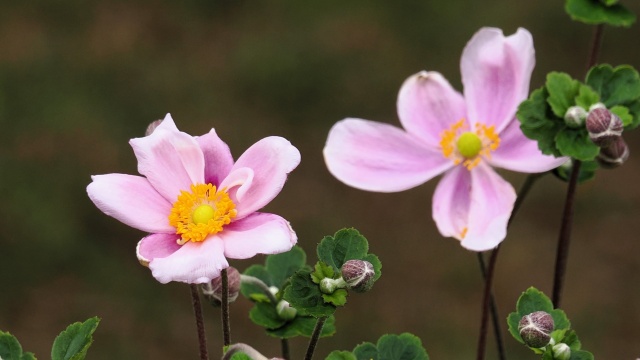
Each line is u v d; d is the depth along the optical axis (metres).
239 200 0.84
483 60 0.92
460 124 0.93
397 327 2.03
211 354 1.95
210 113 2.38
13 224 2.11
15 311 2.01
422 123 0.94
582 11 0.92
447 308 2.06
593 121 0.85
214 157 0.86
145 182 0.85
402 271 2.13
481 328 0.89
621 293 2.12
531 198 2.26
